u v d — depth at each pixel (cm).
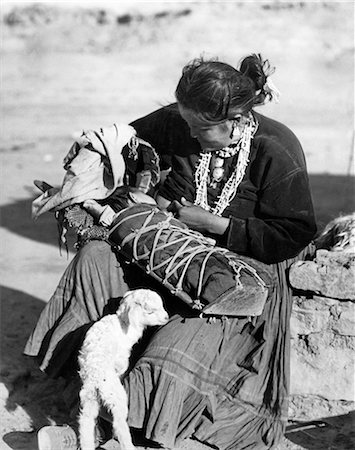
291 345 537
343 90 1612
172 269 498
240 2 1936
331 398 536
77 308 520
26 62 1825
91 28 1952
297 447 500
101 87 1681
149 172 539
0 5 2003
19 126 1448
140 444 496
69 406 514
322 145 1308
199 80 485
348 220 570
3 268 792
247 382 500
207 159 528
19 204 1023
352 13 1883
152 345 493
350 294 521
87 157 527
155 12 1970
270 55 1767
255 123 518
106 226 523
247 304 488
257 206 524
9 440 503
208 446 496
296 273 526
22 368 578
